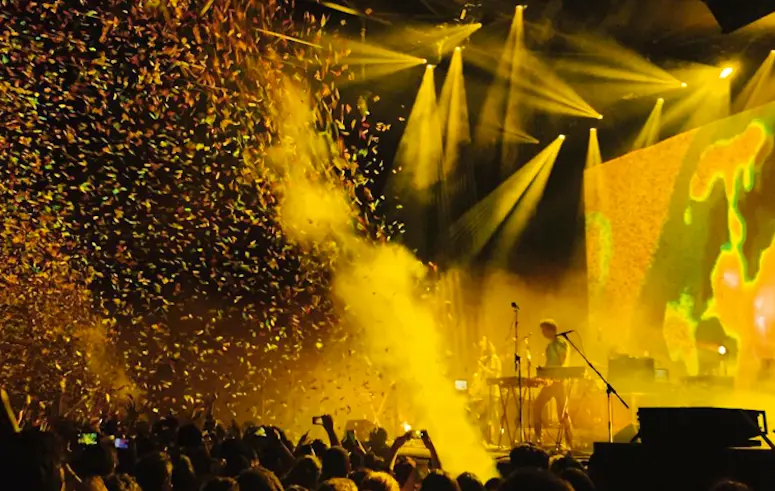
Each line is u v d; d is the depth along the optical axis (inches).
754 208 544.7
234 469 165.3
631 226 654.5
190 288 494.3
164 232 445.7
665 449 210.5
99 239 442.6
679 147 613.3
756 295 537.0
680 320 601.6
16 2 357.1
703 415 208.2
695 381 410.3
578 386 423.2
